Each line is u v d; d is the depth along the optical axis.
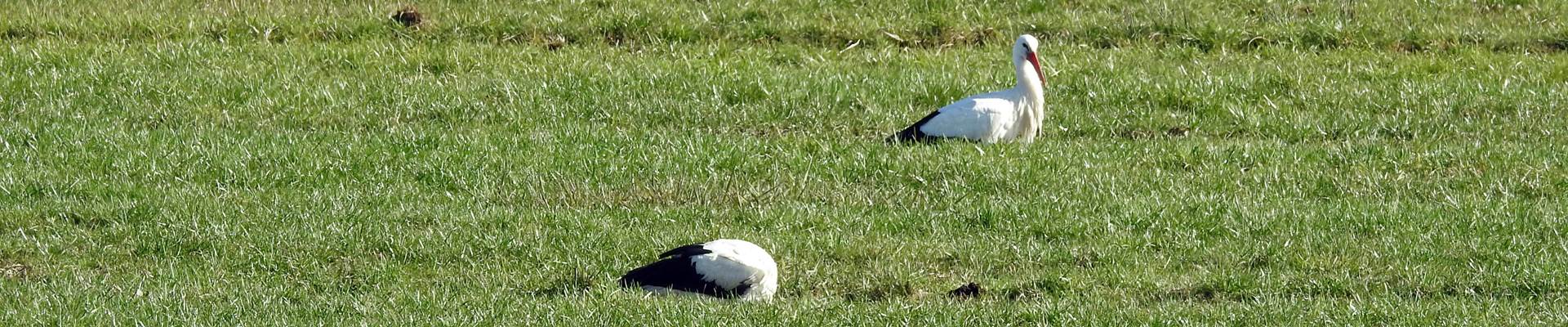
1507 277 12.06
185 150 15.28
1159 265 12.47
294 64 19.50
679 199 14.20
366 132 16.91
